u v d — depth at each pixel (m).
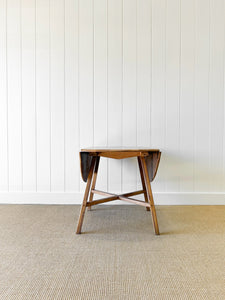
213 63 2.01
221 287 0.92
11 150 2.09
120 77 2.03
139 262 1.09
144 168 1.46
